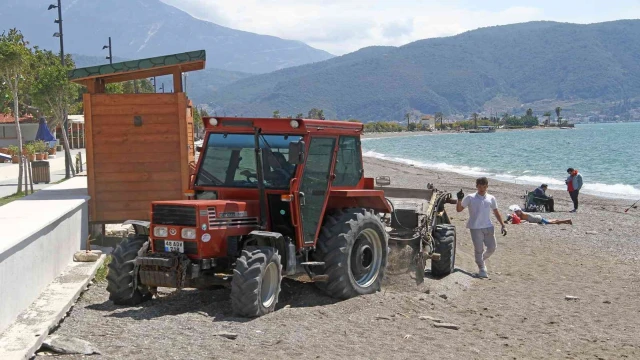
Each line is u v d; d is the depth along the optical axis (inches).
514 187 1417.3
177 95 518.6
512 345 303.4
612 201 1138.0
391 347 288.4
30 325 283.0
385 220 463.8
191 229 319.9
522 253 600.7
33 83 1205.1
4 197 896.9
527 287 446.6
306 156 350.6
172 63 520.1
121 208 518.9
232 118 360.2
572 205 1068.5
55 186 610.5
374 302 362.9
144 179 518.6
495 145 4655.5
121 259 335.6
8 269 282.8
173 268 317.7
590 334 328.2
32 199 485.1
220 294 366.3
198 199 360.5
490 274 491.2
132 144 518.0
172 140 520.1
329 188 366.9
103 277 402.3
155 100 518.3
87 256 437.1
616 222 850.1
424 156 3201.3
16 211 402.6
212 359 259.1
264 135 356.8
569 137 6392.7
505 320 352.5
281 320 318.0
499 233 731.4
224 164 362.0
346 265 361.4
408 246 422.6
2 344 256.4
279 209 351.9
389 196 521.7
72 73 521.0
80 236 471.8
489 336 318.3
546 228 784.3
